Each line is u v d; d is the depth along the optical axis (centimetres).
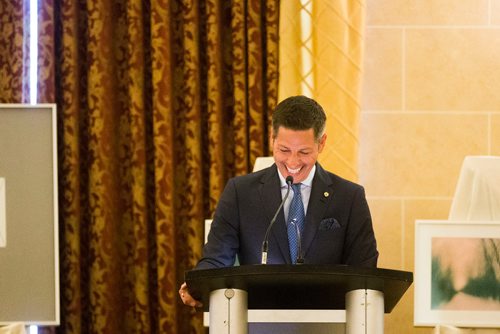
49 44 1073
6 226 948
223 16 1116
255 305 572
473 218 934
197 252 1088
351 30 1073
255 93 1088
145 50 1110
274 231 652
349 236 659
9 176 951
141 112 1088
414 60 1120
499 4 1114
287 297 560
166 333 1075
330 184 668
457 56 1120
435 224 909
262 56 1107
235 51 1091
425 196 1119
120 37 1113
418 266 907
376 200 1121
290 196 668
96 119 1084
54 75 1086
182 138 1110
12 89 1080
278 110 630
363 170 1123
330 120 1062
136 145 1084
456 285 905
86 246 1105
